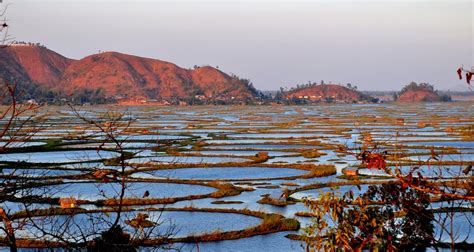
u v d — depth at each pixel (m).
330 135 101.88
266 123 135.25
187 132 106.81
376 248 11.55
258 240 33.94
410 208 12.37
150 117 156.62
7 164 13.62
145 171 12.38
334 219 12.38
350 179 52.47
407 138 91.19
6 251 26.92
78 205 36.97
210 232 34.75
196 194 47.50
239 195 47.53
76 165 57.75
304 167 62.69
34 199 12.04
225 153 75.31
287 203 43.56
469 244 27.89
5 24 9.98
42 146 73.12
